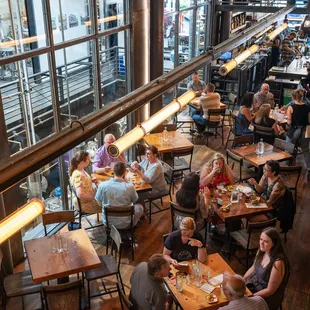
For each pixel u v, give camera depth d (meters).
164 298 3.99
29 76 6.24
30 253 4.84
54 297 4.33
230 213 5.57
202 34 11.61
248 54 6.73
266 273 4.30
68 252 4.88
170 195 6.96
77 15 6.55
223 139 9.93
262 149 7.30
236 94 11.85
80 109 7.34
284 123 8.75
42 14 5.60
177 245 4.70
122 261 5.92
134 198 5.89
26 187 6.98
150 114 8.70
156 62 8.34
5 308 4.95
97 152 6.98
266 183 6.05
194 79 10.09
